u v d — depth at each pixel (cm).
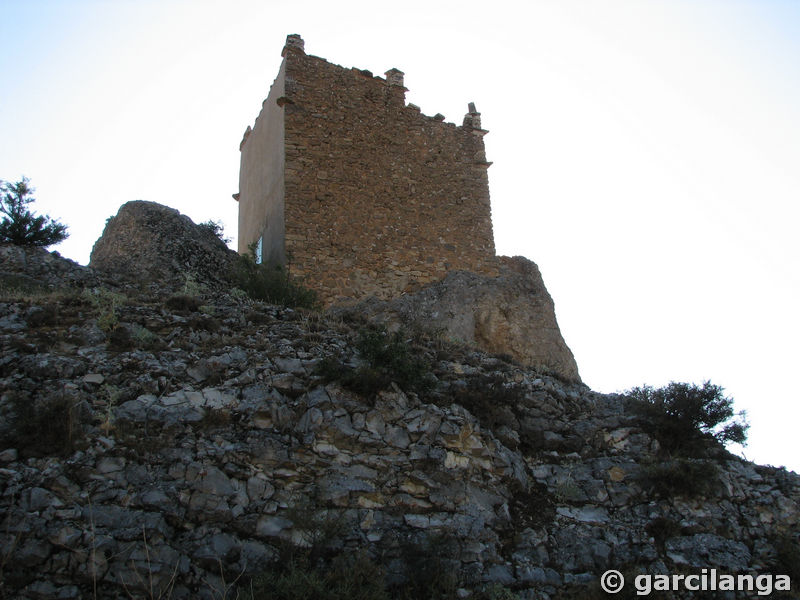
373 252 1823
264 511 913
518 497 1109
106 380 1009
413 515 986
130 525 838
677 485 1134
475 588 923
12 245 1470
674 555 1045
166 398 1003
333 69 1966
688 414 1252
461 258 1939
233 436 983
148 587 796
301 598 793
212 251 1752
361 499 978
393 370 1151
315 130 1873
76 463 871
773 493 1166
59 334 1084
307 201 1792
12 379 964
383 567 901
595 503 1127
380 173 1917
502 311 1822
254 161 2138
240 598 803
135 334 1131
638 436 1251
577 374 1817
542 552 1020
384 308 1705
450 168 2025
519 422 1232
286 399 1067
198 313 1261
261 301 1452
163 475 900
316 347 1205
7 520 796
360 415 1073
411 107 2039
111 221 1814
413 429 1084
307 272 1725
